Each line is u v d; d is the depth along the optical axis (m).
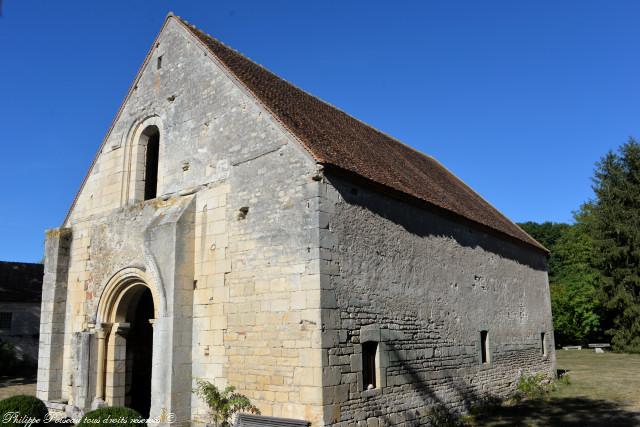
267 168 10.79
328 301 9.55
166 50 14.12
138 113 14.43
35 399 11.85
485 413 13.68
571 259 45.72
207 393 10.38
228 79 12.13
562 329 39.88
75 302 14.69
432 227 13.56
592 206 38.47
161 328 11.20
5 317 29.62
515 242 18.78
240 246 10.92
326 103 17.31
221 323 10.88
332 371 9.33
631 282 32.53
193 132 12.66
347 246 10.29
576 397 15.89
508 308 17.39
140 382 14.46
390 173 13.05
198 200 12.02
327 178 10.13
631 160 34.47
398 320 11.41
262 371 9.98
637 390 16.84
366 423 9.88
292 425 9.07
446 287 13.68
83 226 15.09
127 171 14.40
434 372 12.40
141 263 13.01
